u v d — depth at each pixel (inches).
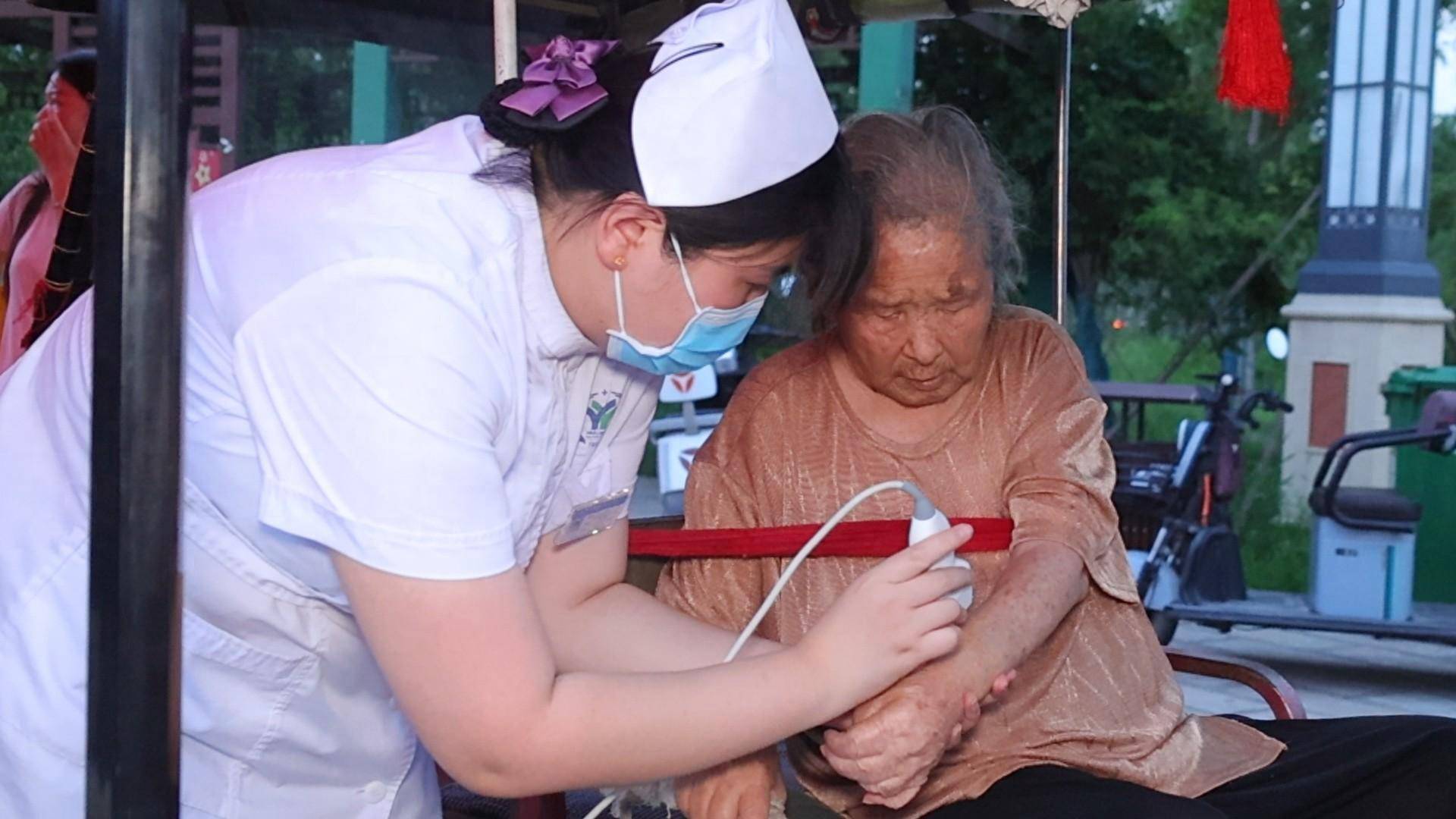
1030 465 71.1
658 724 49.1
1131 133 367.2
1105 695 70.1
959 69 272.4
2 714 52.8
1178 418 355.6
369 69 173.9
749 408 74.6
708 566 72.8
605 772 48.7
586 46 53.1
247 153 187.9
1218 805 69.0
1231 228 373.1
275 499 47.1
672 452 224.2
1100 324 389.1
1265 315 383.2
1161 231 374.0
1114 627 71.8
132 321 40.1
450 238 49.7
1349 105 281.6
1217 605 204.7
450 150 53.7
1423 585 241.8
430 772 64.5
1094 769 67.8
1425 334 284.4
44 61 273.7
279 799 57.4
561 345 53.8
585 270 51.7
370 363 46.3
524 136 52.2
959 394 73.0
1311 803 70.4
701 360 53.9
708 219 49.4
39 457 54.7
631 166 49.9
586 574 65.4
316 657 54.8
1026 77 267.3
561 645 64.7
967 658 61.1
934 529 59.4
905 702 59.2
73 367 54.2
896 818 67.2
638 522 80.2
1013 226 70.4
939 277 65.7
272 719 55.3
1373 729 73.8
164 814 41.4
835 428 72.9
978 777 66.2
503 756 47.2
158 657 41.0
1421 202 286.7
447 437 46.5
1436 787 70.8
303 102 185.5
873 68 220.4
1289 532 289.0
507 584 47.4
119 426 40.3
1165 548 206.8
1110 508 71.2
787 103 50.1
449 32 89.1
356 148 55.1
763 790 63.7
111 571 40.7
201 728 54.3
